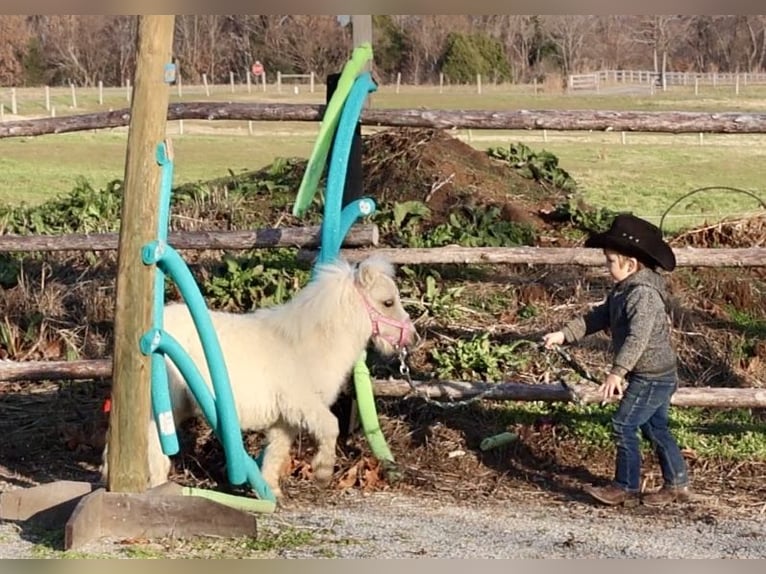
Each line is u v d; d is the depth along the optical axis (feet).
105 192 33.17
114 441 17.19
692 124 21.20
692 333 25.46
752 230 28.99
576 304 26.63
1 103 98.58
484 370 24.04
